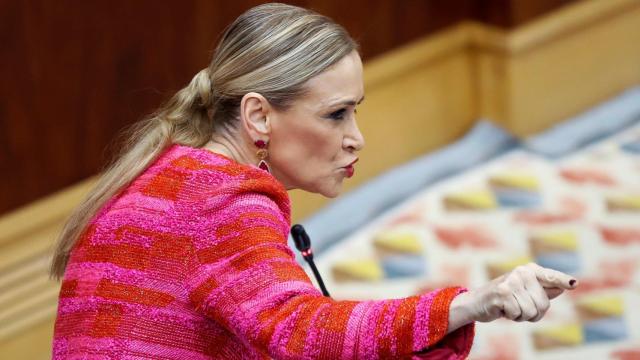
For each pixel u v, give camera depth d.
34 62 11.91
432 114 16.20
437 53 15.84
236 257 5.18
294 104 5.59
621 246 14.02
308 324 4.86
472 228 14.38
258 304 5.00
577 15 16.58
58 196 12.46
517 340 12.48
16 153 12.03
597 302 13.02
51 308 12.62
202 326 5.47
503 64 16.17
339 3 14.50
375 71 15.16
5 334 12.30
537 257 13.85
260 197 5.39
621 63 17.69
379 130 15.57
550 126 17.08
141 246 5.51
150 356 5.48
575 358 12.23
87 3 12.15
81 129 12.51
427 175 15.28
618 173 15.52
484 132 16.09
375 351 4.76
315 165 5.76
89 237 5.74
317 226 14.29
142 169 5.80
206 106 5.90
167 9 12.84
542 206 14.83
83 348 5.60
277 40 5.61
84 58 12.31
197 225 5.37
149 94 12.98
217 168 5.57
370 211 14.62
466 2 15.98
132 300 5.50
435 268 13.70
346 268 13.66
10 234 12.05
